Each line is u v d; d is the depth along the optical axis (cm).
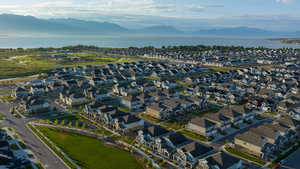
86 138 7212
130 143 6975
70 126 7969
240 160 5791
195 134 7550
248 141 6550
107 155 6272
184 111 9512
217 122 8088
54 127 7912
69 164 5738
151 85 13050
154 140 6738
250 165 5900
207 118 8369
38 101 9475
